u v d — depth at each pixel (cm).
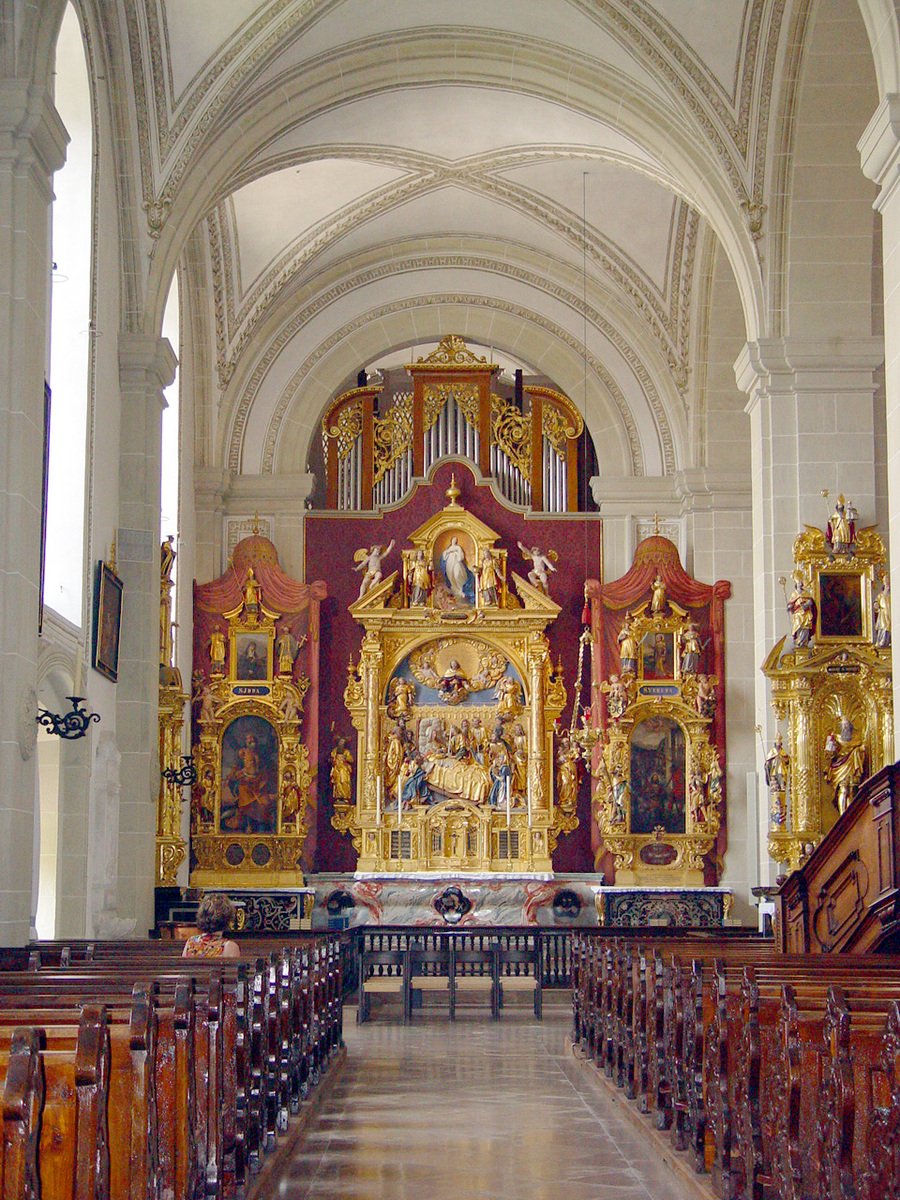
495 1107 1292
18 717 1374
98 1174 550
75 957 1305
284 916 2606
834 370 2069
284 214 2598
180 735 2431
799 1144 759
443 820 2678
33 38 1422
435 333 2858
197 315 2689
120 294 2000
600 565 2778
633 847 2644
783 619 2061
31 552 1420
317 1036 1444
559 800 2709
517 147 2450
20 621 1385
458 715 2720
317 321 2833
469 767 2695
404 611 2717
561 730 2725
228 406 2778
